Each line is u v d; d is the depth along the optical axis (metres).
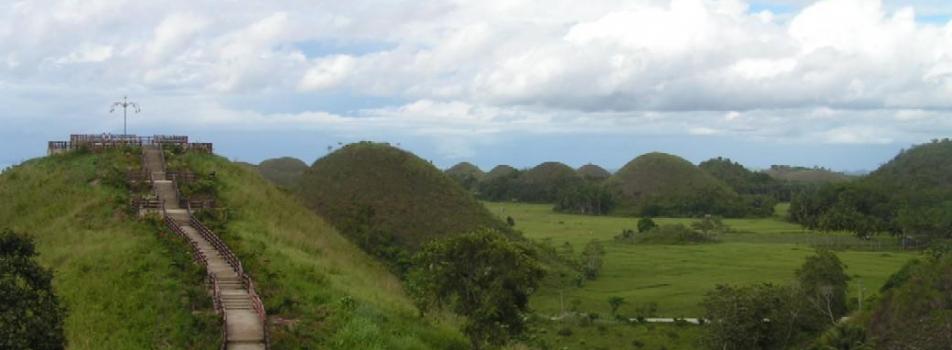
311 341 30.02
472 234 37.00
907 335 61.25
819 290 70.69
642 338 63.41
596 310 74.75
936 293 64.12
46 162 62.97
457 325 39.69
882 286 79.19
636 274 95.75
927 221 128.38
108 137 67.19
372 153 119.38
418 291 38.44
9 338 23.53
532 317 66.00
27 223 51.88
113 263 39.22
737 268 98.44
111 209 50.62
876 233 137.00
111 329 32.06
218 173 62.03
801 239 135.62
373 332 31.55
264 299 33.97
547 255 100.50
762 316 61.19
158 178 59.38
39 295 26.16
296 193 112.50
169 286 35.28
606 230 153.12
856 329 59.62
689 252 115.38
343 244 60.53
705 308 69.25
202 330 30.62
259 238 47.28
